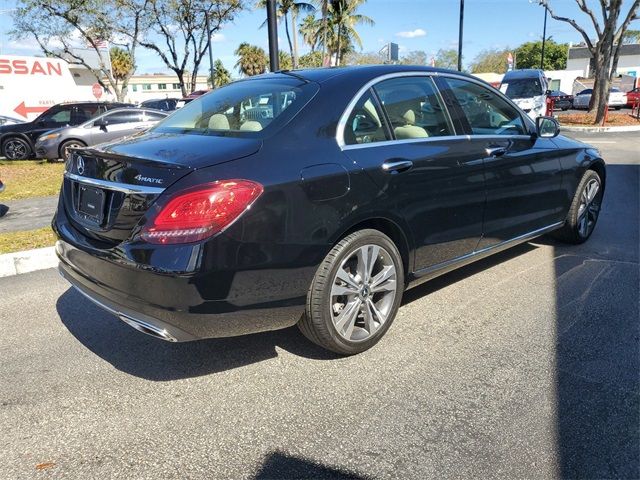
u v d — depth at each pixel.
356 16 30.09
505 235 4.31
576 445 2.49
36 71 25.17
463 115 3.95
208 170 2.65
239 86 3.84
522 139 4.42
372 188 3.15
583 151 5.24
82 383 3.10
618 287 4.36
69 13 24.06
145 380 3.13
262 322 2.87
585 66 75.88
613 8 19.88
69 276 3.26
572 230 5.30
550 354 3.31
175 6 26.88
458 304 4.11
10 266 5.00
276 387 3.03
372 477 2.31
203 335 2.75
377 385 3.02
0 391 3.02
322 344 3.19
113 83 27.91
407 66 3.79
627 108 37.09
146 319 2.73
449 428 2.63
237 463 2.42
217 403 2.89
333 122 3.15
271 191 2.73
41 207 8.08
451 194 3.66
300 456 2.46
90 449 2.53
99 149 3.14
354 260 3.22
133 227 2.70
